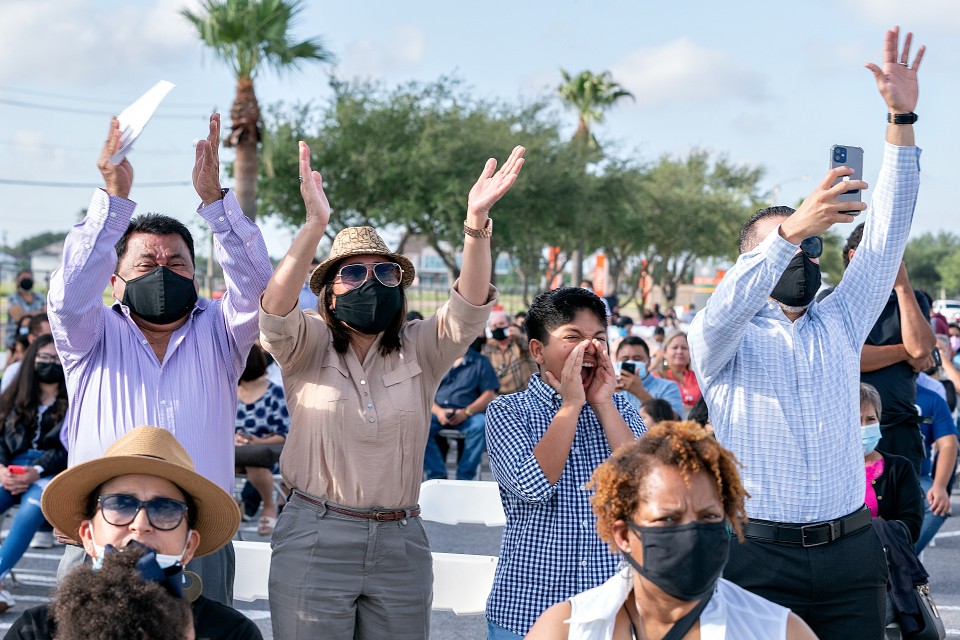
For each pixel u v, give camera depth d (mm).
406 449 3994
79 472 3000
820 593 3678
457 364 10477
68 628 2295
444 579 4496
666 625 2543
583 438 3791
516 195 32688
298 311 3947
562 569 3645
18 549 6266
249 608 6770
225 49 21172
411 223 32812
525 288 38438
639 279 56125
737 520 2490
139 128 3754
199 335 4145
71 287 3789
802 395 3738
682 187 53875
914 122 3885
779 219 3906
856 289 3979
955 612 6941
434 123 31875
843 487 3729
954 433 6352
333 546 3869
